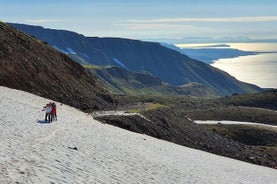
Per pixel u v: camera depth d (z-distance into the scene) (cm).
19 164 1994
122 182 2308
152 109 8612
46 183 1811
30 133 3106
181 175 3142
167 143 6253
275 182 4444
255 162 8181
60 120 4612
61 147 2809
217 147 8200
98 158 2817
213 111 19712
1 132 2808
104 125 5909
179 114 9219
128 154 3409
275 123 17612
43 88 8244
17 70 7950
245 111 19338
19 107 4859
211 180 3341
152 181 2594
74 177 2080
